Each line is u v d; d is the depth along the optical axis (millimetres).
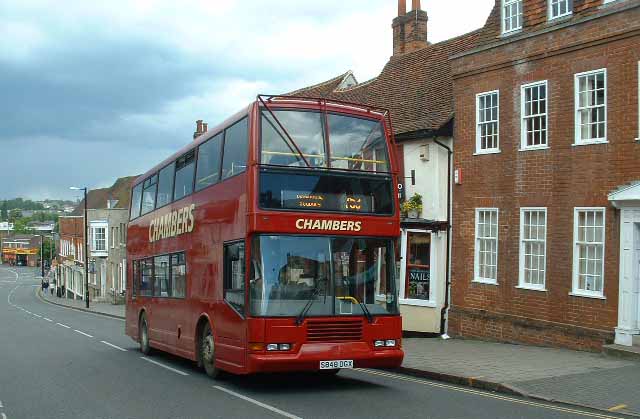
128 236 21219
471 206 19859
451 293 20609
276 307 10961
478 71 19594
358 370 14906
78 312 51438
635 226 14945
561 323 16781
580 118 16516
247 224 11211
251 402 10789
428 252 21391
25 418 9828
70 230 85188
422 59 25297
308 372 14320
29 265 174875
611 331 15383
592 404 10117
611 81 15633
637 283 14938
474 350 16766
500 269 18750
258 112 11469
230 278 12055
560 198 16906
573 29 16594
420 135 21375
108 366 16078
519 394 11164
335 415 9586
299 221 11305
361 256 11641
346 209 11648
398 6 28516
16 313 50344
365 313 11375
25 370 15422
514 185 18328
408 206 21594
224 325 12164
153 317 17672
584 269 16312
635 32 15078
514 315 18234
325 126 11820
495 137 19203
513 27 18859
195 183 14531
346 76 33438
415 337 21219
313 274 11266
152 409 10344
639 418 9352
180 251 15312
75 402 11109
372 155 12070
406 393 11562
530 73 17875
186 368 15602
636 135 15031
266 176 11297
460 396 11219
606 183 15680
